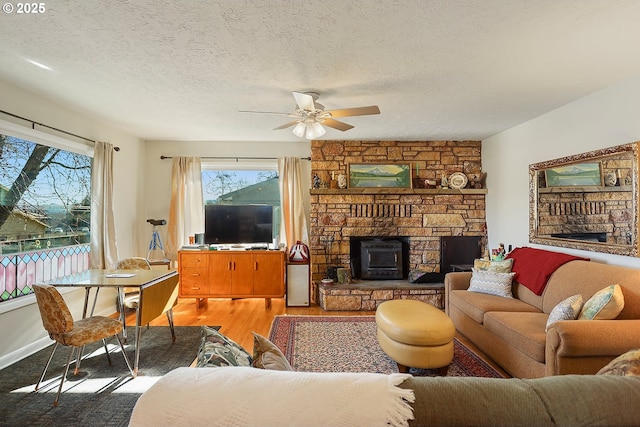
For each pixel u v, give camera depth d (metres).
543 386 0.87
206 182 5.12
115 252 3.89
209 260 4.42
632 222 2.56
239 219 4.70
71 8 1.71
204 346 1.27
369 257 4.73
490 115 3.61
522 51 2.17
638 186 2.52
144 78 2.63
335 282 4.57
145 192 4.91
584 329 1.94
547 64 2.37
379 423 0.80
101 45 2.11
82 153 3.69
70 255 3.57
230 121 3.86
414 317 2.59
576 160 3.07
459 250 4.81
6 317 2.76
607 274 2.47
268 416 0.80
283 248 4.67
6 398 2.22
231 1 1.65
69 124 3.45
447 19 1.81
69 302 3.44
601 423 0.80
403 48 2.14
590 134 2.97
